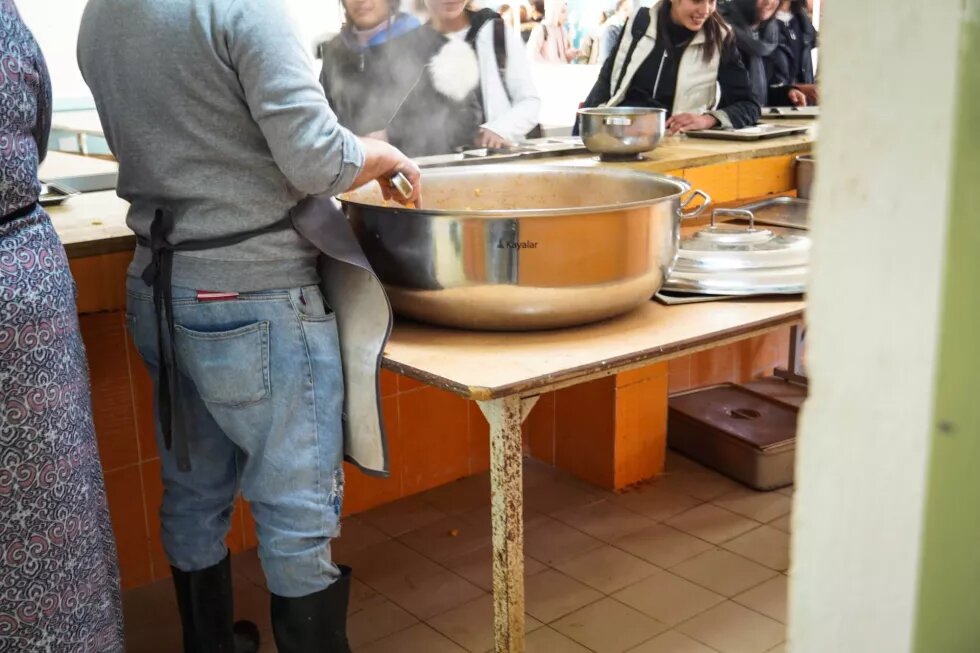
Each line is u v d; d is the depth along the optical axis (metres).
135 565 2.38
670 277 1.98
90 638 1.52
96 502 1.55
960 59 0.51
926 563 0.59
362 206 1.75
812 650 0.66
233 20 1.44
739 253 2.03
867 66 0.56
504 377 1.51
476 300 1.69
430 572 2.48
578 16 3.92
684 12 3.54
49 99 1.53
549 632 2.20
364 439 1.72
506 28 3.58
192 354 1.61
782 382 3.53
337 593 1.74
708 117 3.21
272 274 1.59
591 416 2.91
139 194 1.62
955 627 0.62
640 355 1.62
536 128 3.69
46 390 1.39
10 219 1.38
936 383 0.56
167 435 1.70
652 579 2.42
